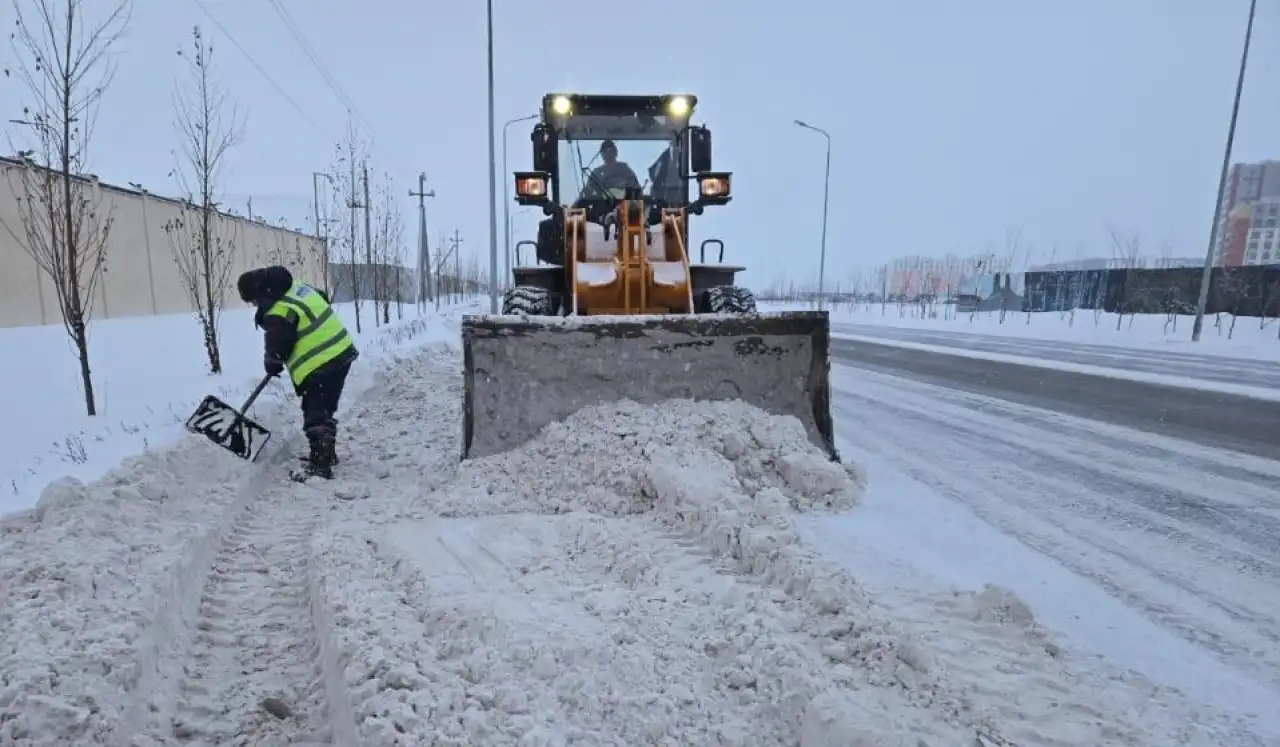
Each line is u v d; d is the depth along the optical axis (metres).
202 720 2.35
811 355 4.88
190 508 3.83
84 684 2.19
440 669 2.31
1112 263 39.00
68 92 6.09
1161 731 2.18
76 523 3.28
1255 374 10.49
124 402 6.38
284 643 2.82
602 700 2.22
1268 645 2.73
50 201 6.25
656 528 3.64
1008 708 2.21
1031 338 18.28
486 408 4.71
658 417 4.53
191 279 9.77
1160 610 3.00
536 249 7.34
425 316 23.12
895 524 3.94
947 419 7.05
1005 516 4.12
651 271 5.66
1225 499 4.49
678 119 7.06
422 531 3.70
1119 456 5.56
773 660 2.37
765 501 3.62
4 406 6.19
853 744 1.96
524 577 3.13
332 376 4.95
